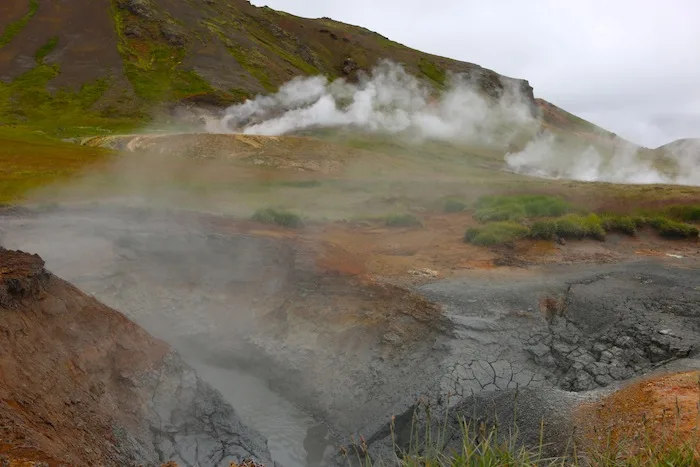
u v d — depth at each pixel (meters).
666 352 8.85
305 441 9.11
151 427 7.79
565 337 9.77
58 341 7.55
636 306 10.52
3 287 7.13
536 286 11.73
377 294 11.52
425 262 14.05
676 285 11.67
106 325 8.40
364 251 15.03
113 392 7.75
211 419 8.54
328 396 9.88
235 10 87.19
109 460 6.46
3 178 24.20
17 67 59.12
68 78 58.12
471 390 8.62
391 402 9.05
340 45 96.06
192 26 73.44
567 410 7.31
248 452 8.23
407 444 8.20
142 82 59.34
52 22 67.62
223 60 68.00
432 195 26.59
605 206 20.22
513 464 4.14
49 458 5.25
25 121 47.38
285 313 11.80
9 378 6.22
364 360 10.13
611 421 6.66
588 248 14.98
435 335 9.96
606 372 8.65
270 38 84.81
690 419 6.04
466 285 11.99
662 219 16.64
